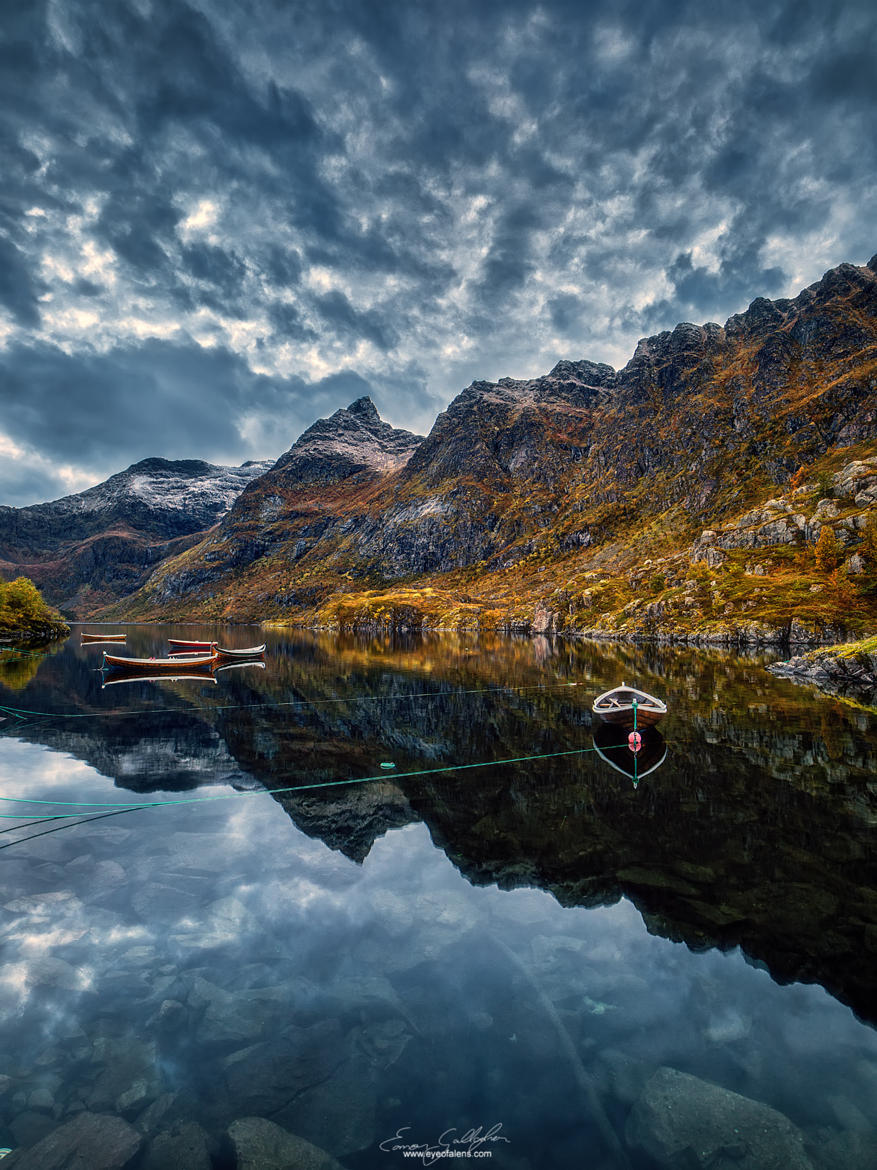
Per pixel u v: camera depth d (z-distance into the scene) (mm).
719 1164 6230
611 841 15805
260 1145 6500
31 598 146750
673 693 42781
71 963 10141
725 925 11398
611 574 183875
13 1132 6699
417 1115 6926
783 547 126750
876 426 186875
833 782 21016
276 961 10219
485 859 14758
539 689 48469
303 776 22953
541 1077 7508
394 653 95625
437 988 9422
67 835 16609
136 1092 7297
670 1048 8047
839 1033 8359
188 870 14156
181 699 44656
